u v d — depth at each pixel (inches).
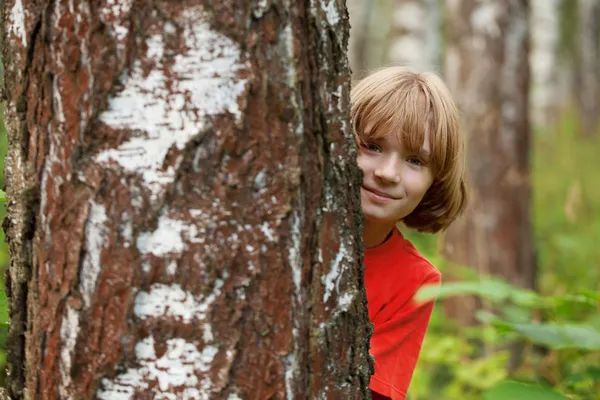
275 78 51.0
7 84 55.9
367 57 488.1
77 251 51.4
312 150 53.7
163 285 50.6
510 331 79.4
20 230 54.9
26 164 54.2
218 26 49.5
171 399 50.9
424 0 349.7
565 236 272.2
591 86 716.0
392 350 92.4
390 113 83.7
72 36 50.5
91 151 50.7
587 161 456.4
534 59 612.1
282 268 51.9
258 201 51.1
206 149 50.0
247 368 51.6
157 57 49.6
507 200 202.1
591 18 719.7
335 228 55.9
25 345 56.0
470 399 139.5
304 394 53.7
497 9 202.7
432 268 97.1
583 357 116.9
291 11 51.5
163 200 49.9
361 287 59.7
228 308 50.9
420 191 87.6
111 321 51.1
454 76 208.1
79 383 52.2
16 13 53.6
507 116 203.0
